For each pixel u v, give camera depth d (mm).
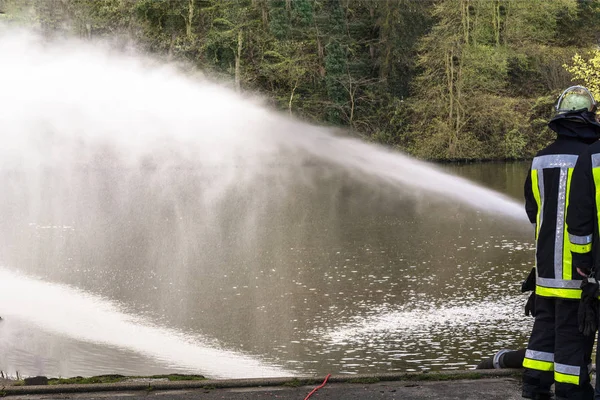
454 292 13156
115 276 14930
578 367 3961
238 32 50156
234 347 9789
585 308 3797
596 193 3785
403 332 10625
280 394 4711
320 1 51656
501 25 51188
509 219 22625
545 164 4004
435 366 9000
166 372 8133
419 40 49688
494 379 4902
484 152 46000
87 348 9016
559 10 53250
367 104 50625
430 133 47188
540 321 4195
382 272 15094
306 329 10828
